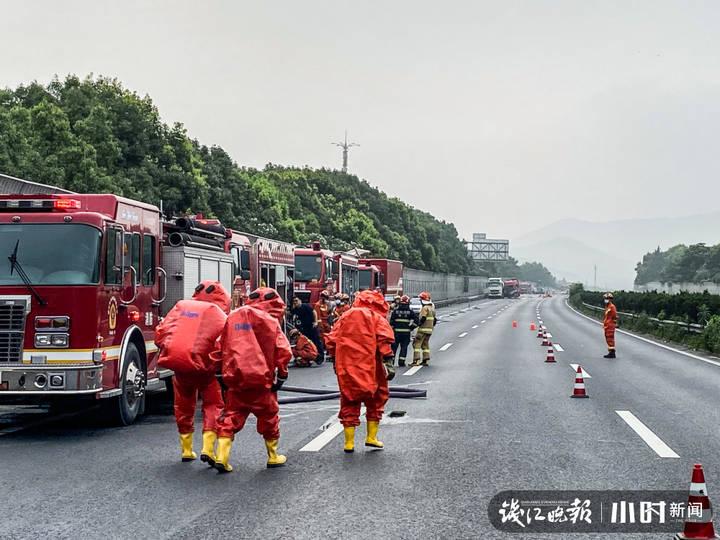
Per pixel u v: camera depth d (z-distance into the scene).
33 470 8.63
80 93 42.97
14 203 11.48
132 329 12.24
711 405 13.75
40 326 10.92
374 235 90.94
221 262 16.62
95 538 6.14
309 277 31.20
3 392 10.84
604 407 13.41
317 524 6.44
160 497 7.38
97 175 37.38
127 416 11.96
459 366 21.53
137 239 12.71
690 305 32.69
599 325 49.25
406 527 6.36
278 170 98.81
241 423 8.57
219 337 8.84
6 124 34.09
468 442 10.10
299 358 22.41
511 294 148.75
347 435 9.54
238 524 6.46
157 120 47.44
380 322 9.55
